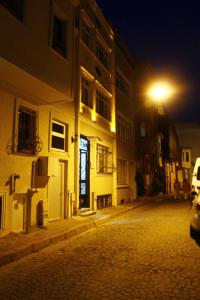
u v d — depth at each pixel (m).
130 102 24.80
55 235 9.40
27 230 9.65
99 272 6.15
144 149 28.69
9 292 5.21
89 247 8.52
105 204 18.41
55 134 12.52
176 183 28.41
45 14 9.98
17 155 9.84
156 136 33.75
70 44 11.62
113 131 19.89
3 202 9.14
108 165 19.12
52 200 12.12
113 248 8.27
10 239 8.72
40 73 9.43
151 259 7.04
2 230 9.05
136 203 21.64
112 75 20.16
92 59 16.66
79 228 10.91
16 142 9.80
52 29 10.40
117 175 21.17
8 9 8.21
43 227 10.54
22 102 10.23
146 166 29.08
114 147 19.88
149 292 5.01
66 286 5.41
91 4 16.83
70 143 13.44
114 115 20.06
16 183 9.72
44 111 11.51
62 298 4.87
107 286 5.34
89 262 6.94
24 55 8.73
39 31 9.56
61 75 10.70
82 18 15.30
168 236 9.73
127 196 22.88
